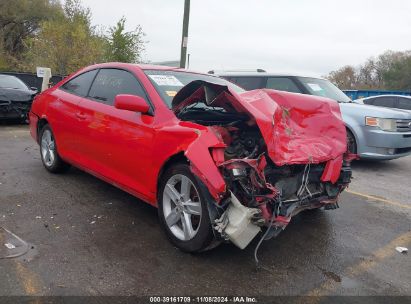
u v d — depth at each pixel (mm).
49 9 35781
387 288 3143
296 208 3637
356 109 7508
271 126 3258
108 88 4613
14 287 2807
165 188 3604
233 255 3502
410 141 7406
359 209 5086
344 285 3141
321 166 3812
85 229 3848
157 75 4355
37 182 5219
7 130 9719
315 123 3896
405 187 6398
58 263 3168
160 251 3479
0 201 4434
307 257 3584
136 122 3918
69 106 5020
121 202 4633
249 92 3789
